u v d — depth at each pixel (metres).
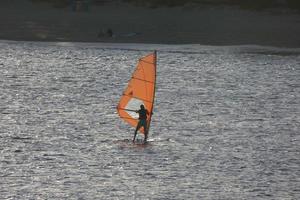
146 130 135.50
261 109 170.38
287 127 153.00
